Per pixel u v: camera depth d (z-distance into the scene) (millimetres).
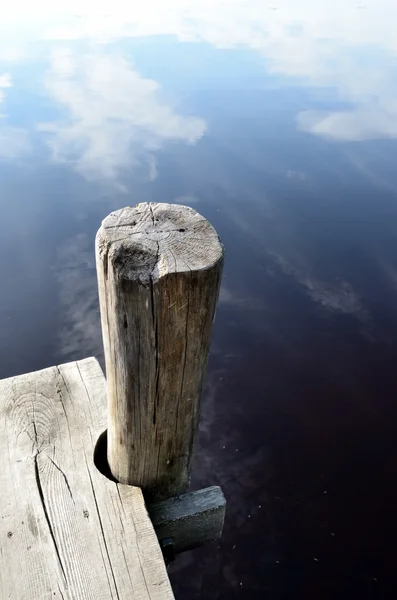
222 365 6777
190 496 1840
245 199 10258
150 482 1731
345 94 16891
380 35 28062
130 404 1469
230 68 19938
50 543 1532
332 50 23844
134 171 11219
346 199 10344
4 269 8039
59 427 1915
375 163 11844
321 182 10953
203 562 4719
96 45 23750
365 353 6957
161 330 1274
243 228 9359
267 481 5379
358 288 8078
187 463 1765
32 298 7547
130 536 1548
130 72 19375
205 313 1294
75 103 15734
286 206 10094
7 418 1950
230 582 4559
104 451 1938
